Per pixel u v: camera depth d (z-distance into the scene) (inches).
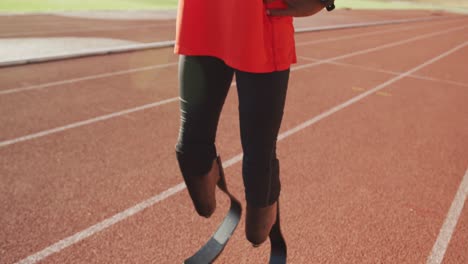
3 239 95.9
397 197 130.0
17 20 466.0
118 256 92.3
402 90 291.6
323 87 281.6
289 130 187.6
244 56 41.0
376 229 110.4
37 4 627.8
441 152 173.8
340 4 1357.0
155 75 275.3
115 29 463.8
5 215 105.4
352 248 101.0
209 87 47.5
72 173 130.9
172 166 140.7
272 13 40.4
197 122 49.6
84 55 314.8
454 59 470.0
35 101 202.5
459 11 1754.4
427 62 433.1
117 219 107.0
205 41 44.8
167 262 91.1
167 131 174.7
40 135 160.7
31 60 279.6
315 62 381.4
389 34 693.3
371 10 1298.0
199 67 46.5
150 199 118.1
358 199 126.3
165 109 204.7
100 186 123.7
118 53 340.5
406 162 159.6
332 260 95.5
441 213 122.1
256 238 53.4
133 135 167.5
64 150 148.2
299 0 39.7
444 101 268.5
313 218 113.3
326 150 166.1
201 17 44.4
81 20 512.7
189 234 102.2
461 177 149.6
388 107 241.6
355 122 207.2
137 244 97.0
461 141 190.1
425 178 146.2
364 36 632.4
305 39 538.6
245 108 44.3
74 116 185.2
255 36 40.2
